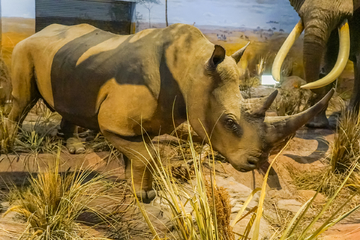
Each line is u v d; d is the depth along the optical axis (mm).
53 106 3852
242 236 2646
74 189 3299
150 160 3453
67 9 5098
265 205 4184
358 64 6586
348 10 5379
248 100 3133
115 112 3270
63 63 3615
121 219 3303
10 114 4449
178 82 3234
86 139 5238
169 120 3350
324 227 2465
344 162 4977
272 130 3045
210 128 3195
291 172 5051
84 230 3051
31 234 2918
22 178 3924
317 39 5348
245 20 12836
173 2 11805
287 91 8852
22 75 4043
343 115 6262
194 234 2494
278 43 13008
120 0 5238
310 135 6281
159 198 3699
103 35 3705
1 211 3301
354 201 4402
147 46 3305
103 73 3346
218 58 3070
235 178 4672
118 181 4008
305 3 5480
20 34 8688
